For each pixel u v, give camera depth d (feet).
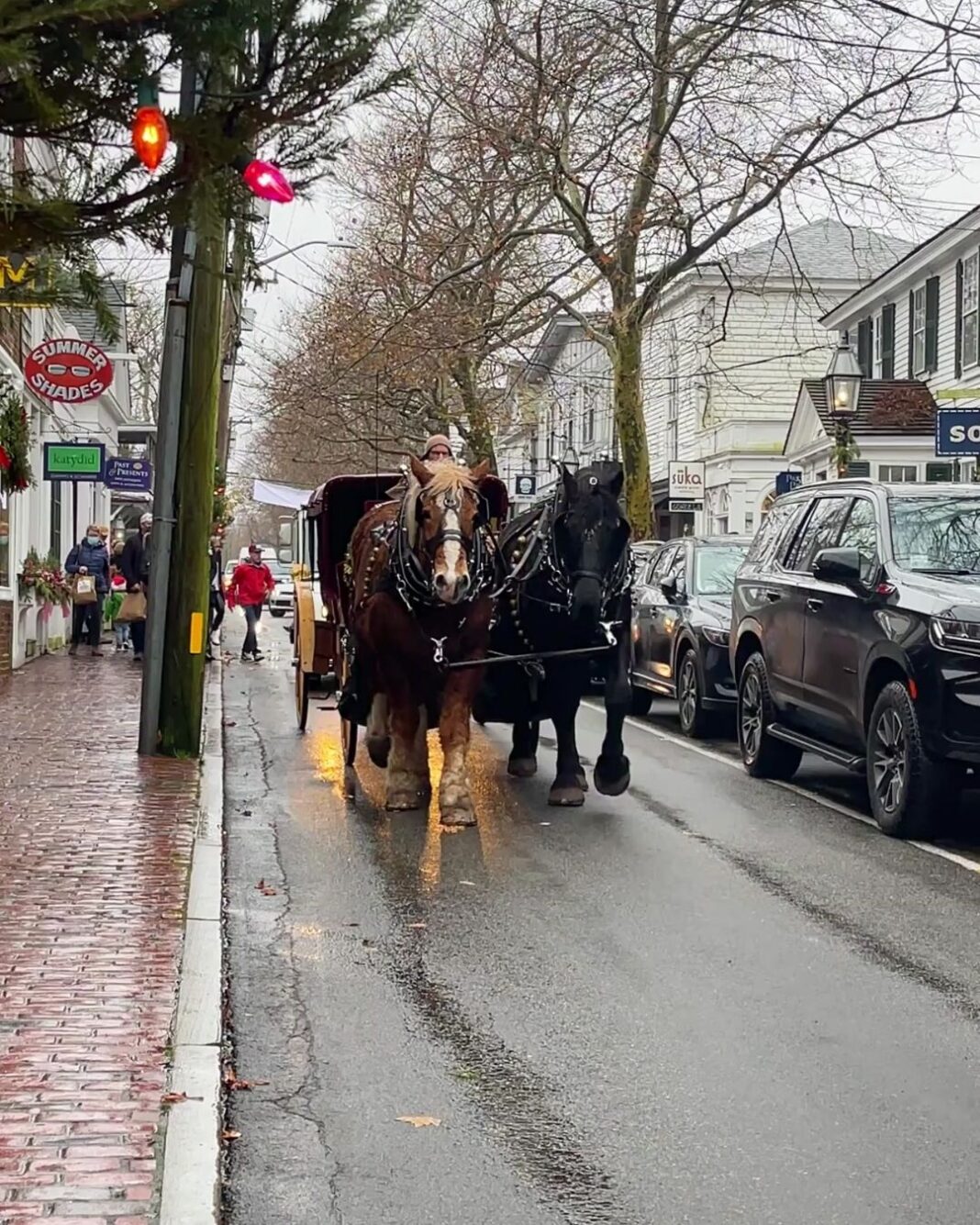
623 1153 17.03
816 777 44.32
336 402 109.81
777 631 41.96
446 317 88.99
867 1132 17.58
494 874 30.91
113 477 100.17
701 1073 19.56
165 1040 19.39
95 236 20.98
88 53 18.54
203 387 44.32
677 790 41.52
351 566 41.22
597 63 77.82
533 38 83.56
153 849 31.19
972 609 32.91
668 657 57.21
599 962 24.58
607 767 38.22
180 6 18.40
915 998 22.61
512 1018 21.80
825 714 38.60
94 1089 17.60
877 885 29.89
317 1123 17.94
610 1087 19.06
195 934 24.97
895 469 108.78
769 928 26.63
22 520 81.66
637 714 62.64
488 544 36.01
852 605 36.99
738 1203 15.75
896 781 34.58
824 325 130.00
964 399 94.84
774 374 148.25
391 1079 19.39
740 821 36.83
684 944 25.59
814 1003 22.40
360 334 100.78
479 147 83.51
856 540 38.73
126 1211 14.35
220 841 32.89
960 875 30.83
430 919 27.32
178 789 38.75
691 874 30.94
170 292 44.06
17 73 17.98
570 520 35.60
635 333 89.25
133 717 55.01
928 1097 18.70
